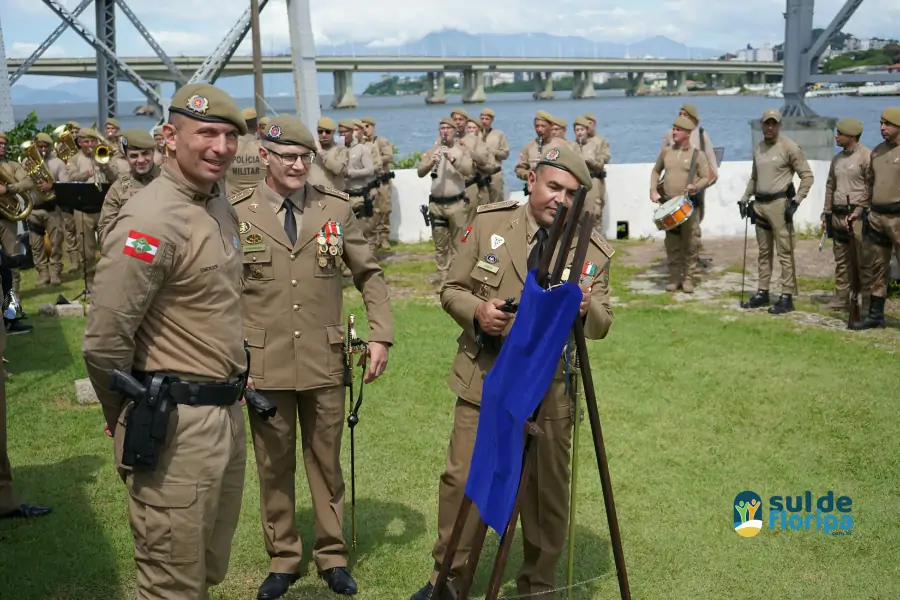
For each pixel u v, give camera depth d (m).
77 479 5.53
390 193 14.44
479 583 4.34
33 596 4.21
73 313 9.92
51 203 11.04
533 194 3.75
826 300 10.02
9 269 8.05
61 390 7.26
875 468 5.46
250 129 8.98
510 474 3.19
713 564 4.43
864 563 4.42
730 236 14.54
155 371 3.15
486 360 3.85
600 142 12.86
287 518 4.31
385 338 4.25
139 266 2.98
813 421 6.22
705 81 126.44
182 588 3.20
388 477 5.49
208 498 3.19
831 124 14.26
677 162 10.64
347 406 6.67
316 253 4.11
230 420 3.29
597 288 3.87
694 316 9.41
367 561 4.53
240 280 3.34
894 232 8.41
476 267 3.88
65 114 89.75
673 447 5.83
